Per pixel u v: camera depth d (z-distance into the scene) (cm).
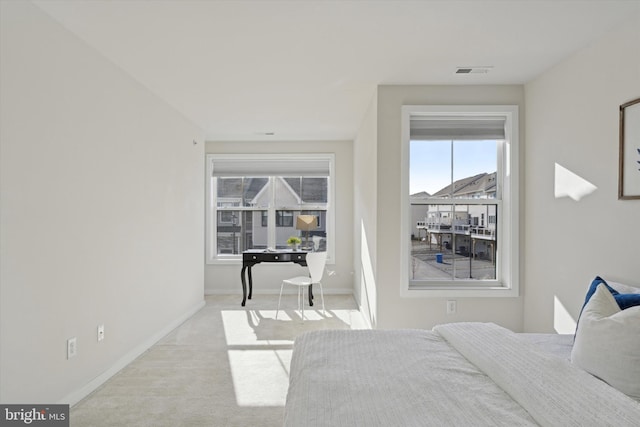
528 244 335
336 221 600
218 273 598
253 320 444
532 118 329
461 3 212
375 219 349
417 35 250
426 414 128
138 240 332
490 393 144
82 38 252
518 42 260
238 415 231
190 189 465
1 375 189
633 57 223
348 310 490
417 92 342
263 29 240
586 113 262
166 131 394
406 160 341
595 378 145
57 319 229
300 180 612
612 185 238
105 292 280
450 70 309
